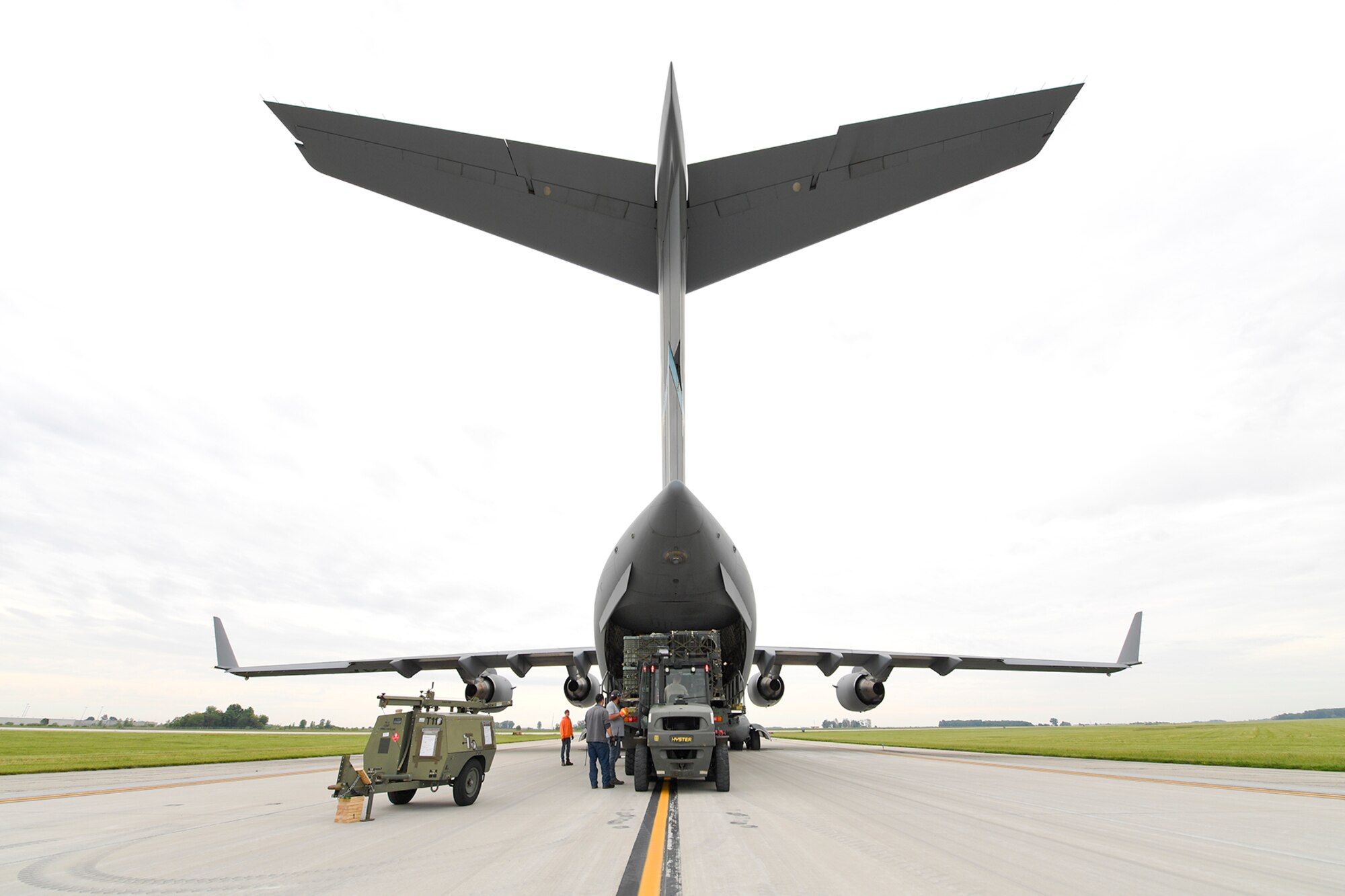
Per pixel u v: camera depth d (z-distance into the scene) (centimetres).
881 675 2417
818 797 1119
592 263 1104
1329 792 1184
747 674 1698
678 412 1059
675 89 952
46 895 536
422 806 1048
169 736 4238
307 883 562
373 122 977
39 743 2912
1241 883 550
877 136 976
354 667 2439
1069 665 2425
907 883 547
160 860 659
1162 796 1134
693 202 1063
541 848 695
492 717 1162
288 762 2106
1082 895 512
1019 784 1330
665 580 1370
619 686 1750
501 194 1052
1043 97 912
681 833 774
